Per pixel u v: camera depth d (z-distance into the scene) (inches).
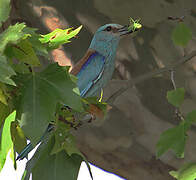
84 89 232.5
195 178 176.4
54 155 128.4
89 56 239.8
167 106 288.5
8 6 107.7
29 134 110.9
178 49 274.2
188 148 291.4
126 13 271.0
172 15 267.3
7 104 112.7
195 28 266.1
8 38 106.0
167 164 308.5
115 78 287.7
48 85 117.6
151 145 303.4
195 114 179.6
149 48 278.1
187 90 281.0
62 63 286.8
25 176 129.8
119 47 280.2
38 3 283.3
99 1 272.5
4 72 102.9
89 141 308.7
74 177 127.0
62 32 134.5
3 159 125.2
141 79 206.5
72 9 280.8
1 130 124.4
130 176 316.5
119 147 309.3
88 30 282.5
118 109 294.7
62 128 130.5
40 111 114.0
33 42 116.6
